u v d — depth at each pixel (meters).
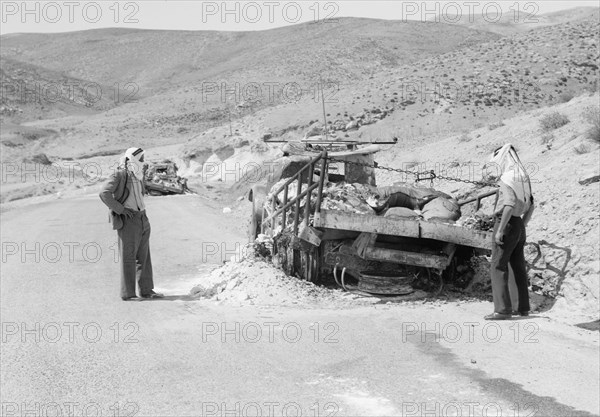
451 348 7.56
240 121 73.19
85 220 25.05
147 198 38.53
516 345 7.62
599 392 6.25
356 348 7.63
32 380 6.88
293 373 6.90
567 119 20.25
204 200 34.81
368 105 60.25
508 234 8.63
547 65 62.62
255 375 6.87
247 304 9.80
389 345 7.70
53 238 19.38
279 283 10.12
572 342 7.73
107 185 10.23
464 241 9.32
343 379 6.69
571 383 6.47
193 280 12.27
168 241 17.56
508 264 8.95
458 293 10.24
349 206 10.09
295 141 12.32
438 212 9.97
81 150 126.69
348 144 12.28
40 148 129.00
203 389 6.52
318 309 9.41
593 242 9.88
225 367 7.12
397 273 10.18
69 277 12.70
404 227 9.30
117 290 11.33
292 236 10.18
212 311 9.54
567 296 9.32
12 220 27.30
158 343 8.03
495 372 6.80
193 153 68.00
